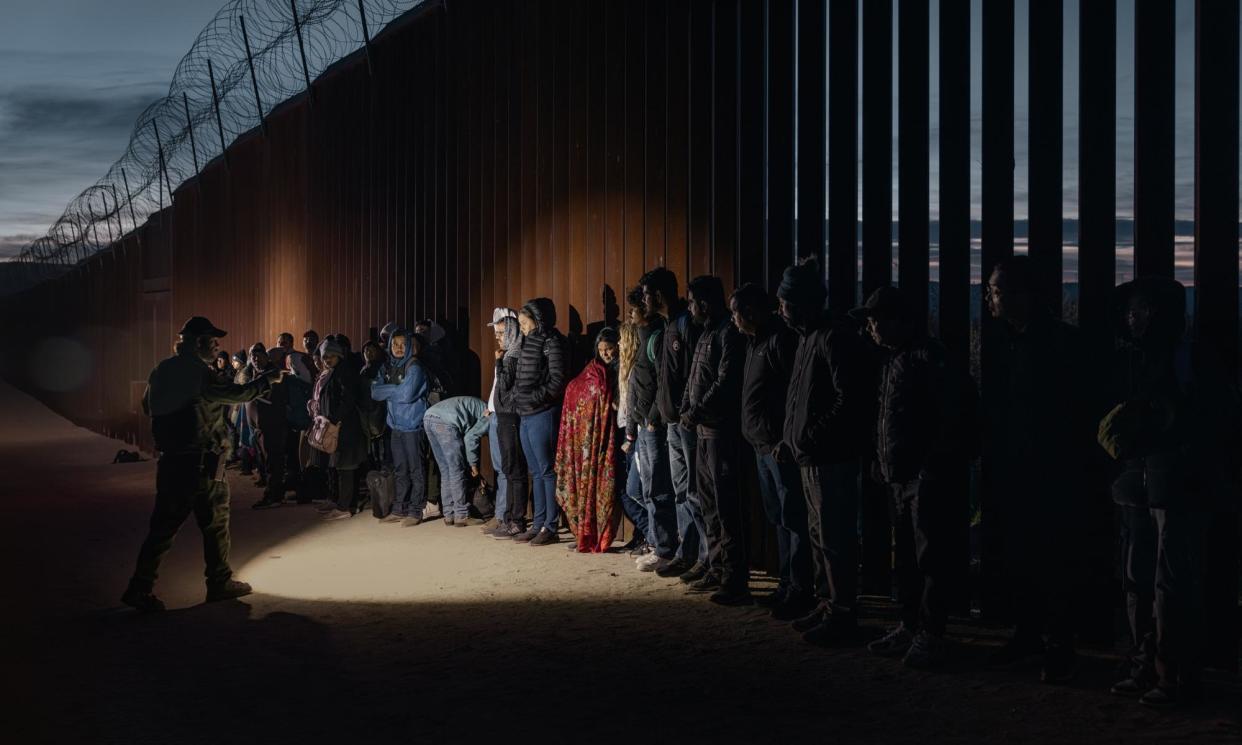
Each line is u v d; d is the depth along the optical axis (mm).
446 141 11031
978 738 3926
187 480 6395
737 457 6211
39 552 8703
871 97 6207
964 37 5691
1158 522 4230
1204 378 4094
